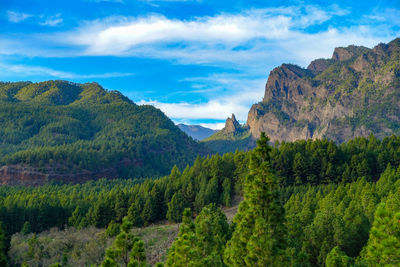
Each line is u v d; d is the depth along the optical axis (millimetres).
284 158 106188
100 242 62562
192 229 25391
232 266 20781
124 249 20328
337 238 35719
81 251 58969
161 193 104562
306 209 48062
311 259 36344
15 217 90750
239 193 104000
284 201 78500
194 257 20375
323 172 101000
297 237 36875
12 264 55000
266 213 19312
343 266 27031
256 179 19703
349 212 39250
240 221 20469
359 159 101312
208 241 24828
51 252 60219
